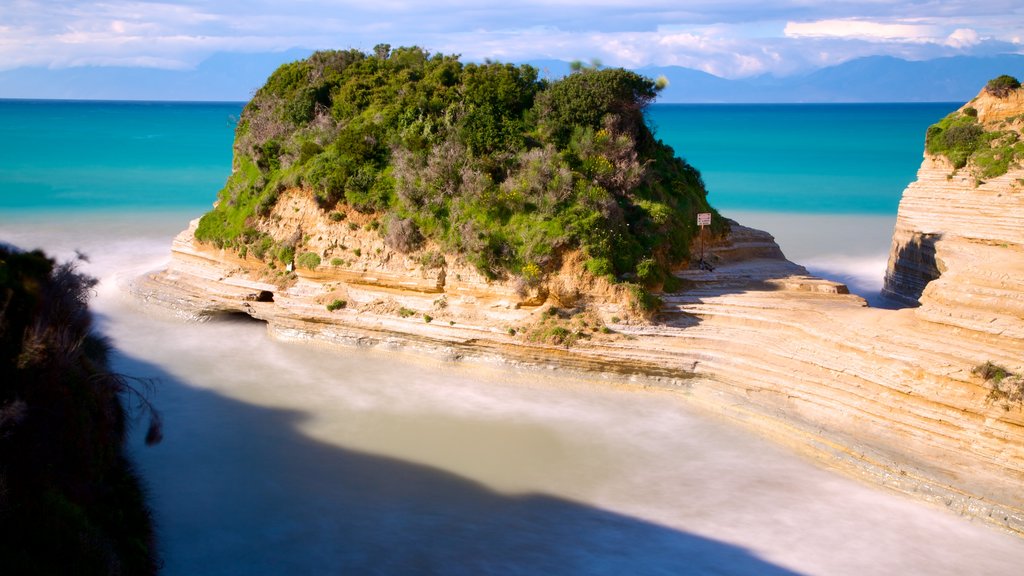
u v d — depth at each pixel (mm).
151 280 34750
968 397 19672
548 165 29125
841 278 42812
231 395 25141
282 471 20656
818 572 16938
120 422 17797
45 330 14859
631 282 27234
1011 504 18031
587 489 20000
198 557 17031
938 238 35781
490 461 21250
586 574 16812
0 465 13164
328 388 25719
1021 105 36812
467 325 27219
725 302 27250
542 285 27188
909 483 19438
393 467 20938
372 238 30047
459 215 28672
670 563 17219
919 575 16859
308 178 31234
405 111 32312
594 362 25547
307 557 17172
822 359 22891
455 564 17047
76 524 13820
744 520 18750
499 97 32125
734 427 22844
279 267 31688
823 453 21031
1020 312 20359
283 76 39250
